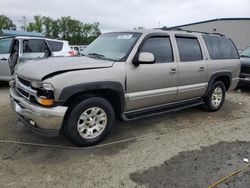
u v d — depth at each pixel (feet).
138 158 11.89
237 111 20.38
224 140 14.37
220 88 19.81
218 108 20.03
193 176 10.58
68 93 11.25
